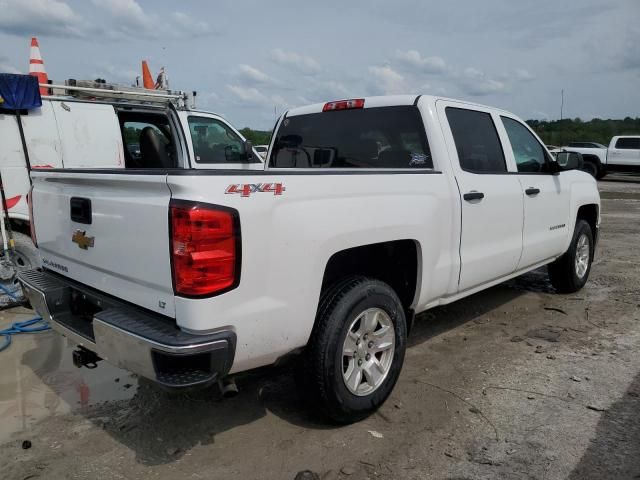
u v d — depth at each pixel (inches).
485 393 139.3
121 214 106.1
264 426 124.3
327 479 104.3
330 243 112.1
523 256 184.5
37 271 143.9
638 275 266.7
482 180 160.4
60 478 105.3
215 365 95.4
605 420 125.0
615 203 600.7
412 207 131.8
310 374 115.0
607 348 169.5
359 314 118.6
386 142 161.0
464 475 105.1
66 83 235.8
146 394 141.5
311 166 182.9
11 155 209.5
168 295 98.3
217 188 94.6
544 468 107.0
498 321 197.2
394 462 109.7
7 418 129.0
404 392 140.2
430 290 142.9
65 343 179.8
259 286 100.7
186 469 108.1
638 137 906.7
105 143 237.1
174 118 251.3
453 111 160.1
